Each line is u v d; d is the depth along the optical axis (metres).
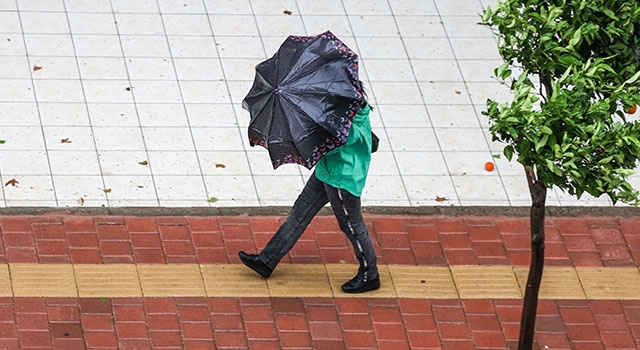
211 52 25.05
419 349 18.45
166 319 18.48
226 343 18.19
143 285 19.08
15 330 17.97
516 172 22.80
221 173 22.02
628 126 14.58
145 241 20.03
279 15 26.33
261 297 19.09
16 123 22.50
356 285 19.25
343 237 20.66
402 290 19.52
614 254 20.81
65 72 23.94
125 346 17.92
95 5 25.89
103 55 24.55
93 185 21.33
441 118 23.92
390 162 22.67
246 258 19.09
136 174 21.72
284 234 18.88
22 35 24.77
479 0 27.50
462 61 25.55
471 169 22.77
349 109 16.91
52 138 22.28
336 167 17.70
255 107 17.50
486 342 18.72
